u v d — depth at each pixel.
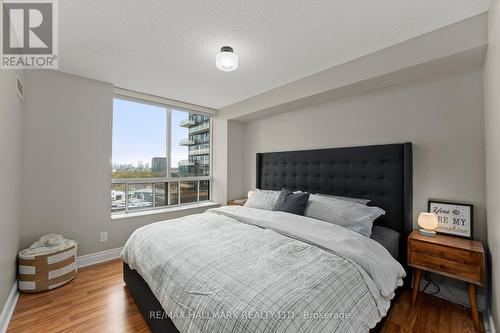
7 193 1.79
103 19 1.70
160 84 2.99
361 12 1.63
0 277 1.64
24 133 2.33
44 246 2.24
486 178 1.83
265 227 2.14
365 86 2.42
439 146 2.13
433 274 2.10
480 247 1.73
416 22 1.74
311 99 2.87
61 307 1.92
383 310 1.39
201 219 2.39
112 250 2.95
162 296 1.40
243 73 2.67
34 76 2.40
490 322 1.64
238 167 4.22
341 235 1.86
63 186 2.58
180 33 1.89
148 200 3.52
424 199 2.21
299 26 1.79
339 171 2.77
